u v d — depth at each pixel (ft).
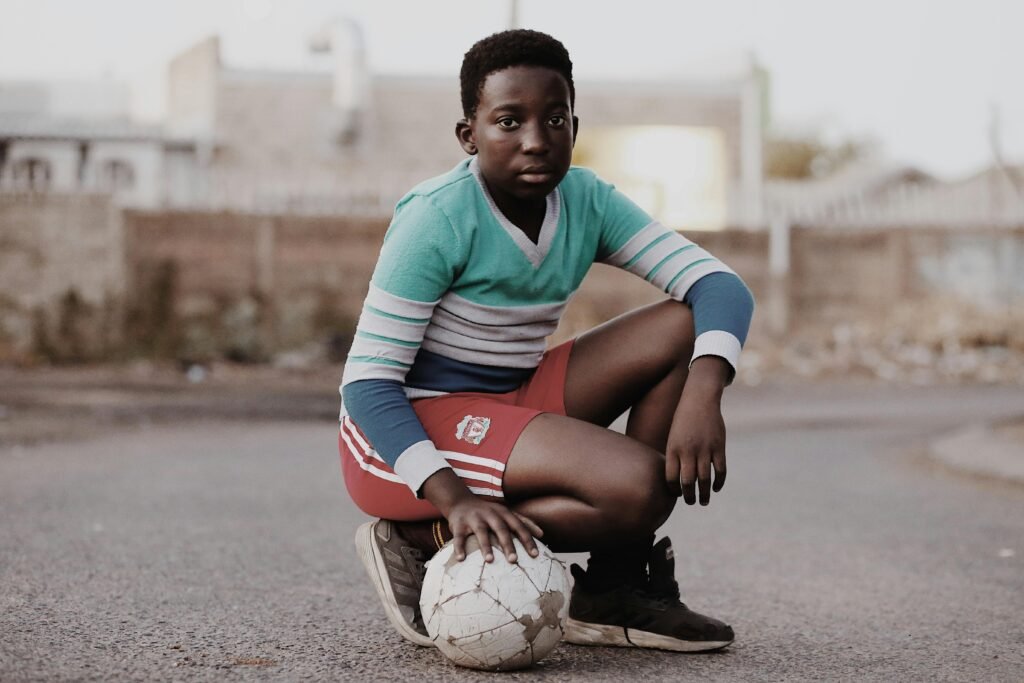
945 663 9.71
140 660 9.15
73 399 37.58
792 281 62.03
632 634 9.71
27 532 15.53
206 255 56.03
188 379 47.11
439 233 8.90
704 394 8.83
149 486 20.86
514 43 8.73
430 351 9.37
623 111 77.20
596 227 9.74
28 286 53.67
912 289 62.34
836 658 9.80
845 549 16.15
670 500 8.79
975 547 16.46
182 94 75.92
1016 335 60.23
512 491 8.96
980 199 65.36
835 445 31.09
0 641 9.55
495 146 8.73
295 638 10.10
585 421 9.48
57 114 90.58
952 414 39.81
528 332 9.50
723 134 77.77
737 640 10.44
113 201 54.39
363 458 9.34
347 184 67.92
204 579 12.84
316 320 56.80
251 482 21.98
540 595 8.64
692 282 9.53
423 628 9.49
